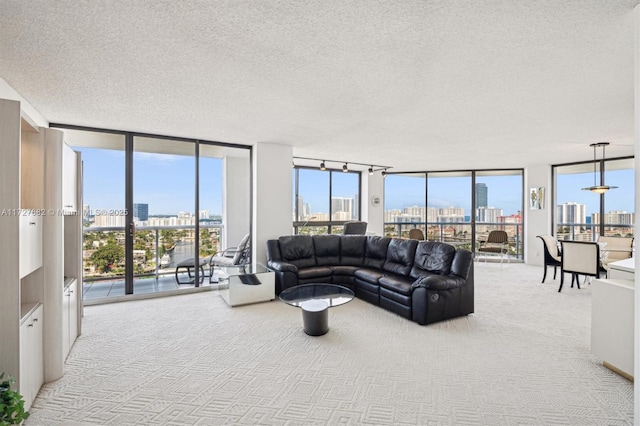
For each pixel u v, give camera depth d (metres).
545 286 5.23
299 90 2.84
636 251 1.67
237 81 2.65
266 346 2.89
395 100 3.07
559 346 2.88
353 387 2.21
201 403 2.04
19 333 1.80
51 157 2.30
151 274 4.68
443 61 2.27
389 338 3.08
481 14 1.71
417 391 2.16
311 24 1.83
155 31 1.91
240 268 4.58
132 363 2.56
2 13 1.72
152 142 4.62
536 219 7.21
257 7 1.67
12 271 1.78
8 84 2.71
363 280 4.43
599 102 3.08
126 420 1.88
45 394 2.13
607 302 2.45
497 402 2.04
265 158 5.19
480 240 8.02
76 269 3.06
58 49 2.13
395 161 6.91
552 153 5.79
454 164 7.27
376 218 8.45
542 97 2.95
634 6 1.63
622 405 2.01
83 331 3.24
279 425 1.83
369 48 2.09
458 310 3.64
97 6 1.67
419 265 4.22
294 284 4.48
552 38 1.95
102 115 3.63
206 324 3.46
